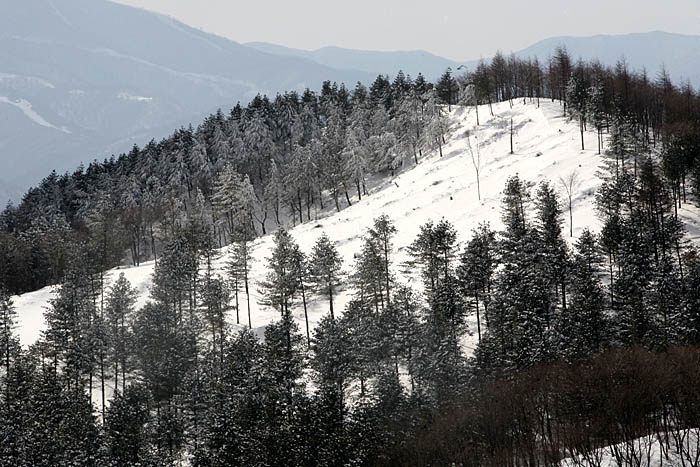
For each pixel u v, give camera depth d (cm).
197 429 4841
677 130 8544
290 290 6512
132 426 4644
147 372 5628
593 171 8325
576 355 4416
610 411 3506
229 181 10794
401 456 3962
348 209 10644
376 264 6469
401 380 5328
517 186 7131
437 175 10588
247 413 4272
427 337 5053
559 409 3862
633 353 4016
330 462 3772
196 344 6147
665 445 2981
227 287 6888
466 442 3866
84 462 4184
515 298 5019
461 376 4772
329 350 4616
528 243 5722
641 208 6700
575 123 10694
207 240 8600
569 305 5356
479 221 7912
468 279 5528
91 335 5950
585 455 3000
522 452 3444
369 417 4178
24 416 4744
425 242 6222
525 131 11269
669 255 5941
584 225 7075
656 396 3525
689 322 4606
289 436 4000
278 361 4738
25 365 5444
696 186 7094
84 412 4816
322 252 6581
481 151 11000
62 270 9844
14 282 9675
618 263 5759
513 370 4584
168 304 7025
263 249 9256
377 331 5159
